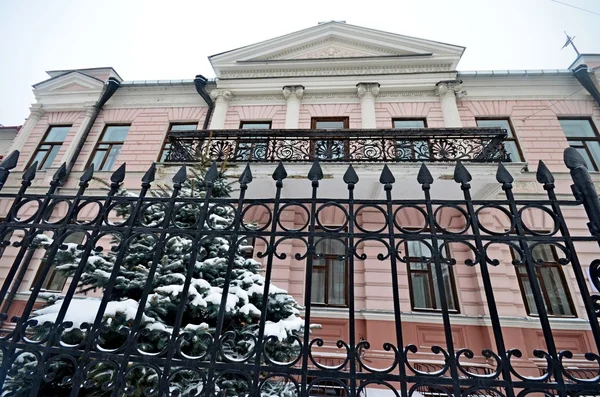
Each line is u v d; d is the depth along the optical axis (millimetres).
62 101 10523
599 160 8055
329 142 7215
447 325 1592
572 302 6543
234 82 10023
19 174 9445
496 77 9227
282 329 3076
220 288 3221
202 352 2783
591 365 5816
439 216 7367
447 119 8609
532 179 7789
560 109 8727
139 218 1991
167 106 10320
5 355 1688
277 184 2039
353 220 1877
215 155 7156
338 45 10523
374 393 5621
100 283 3193
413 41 9945
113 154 9727
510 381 1438
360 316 6660
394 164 6617
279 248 7445
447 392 1455
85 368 1634
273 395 3246
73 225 1963
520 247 1683
